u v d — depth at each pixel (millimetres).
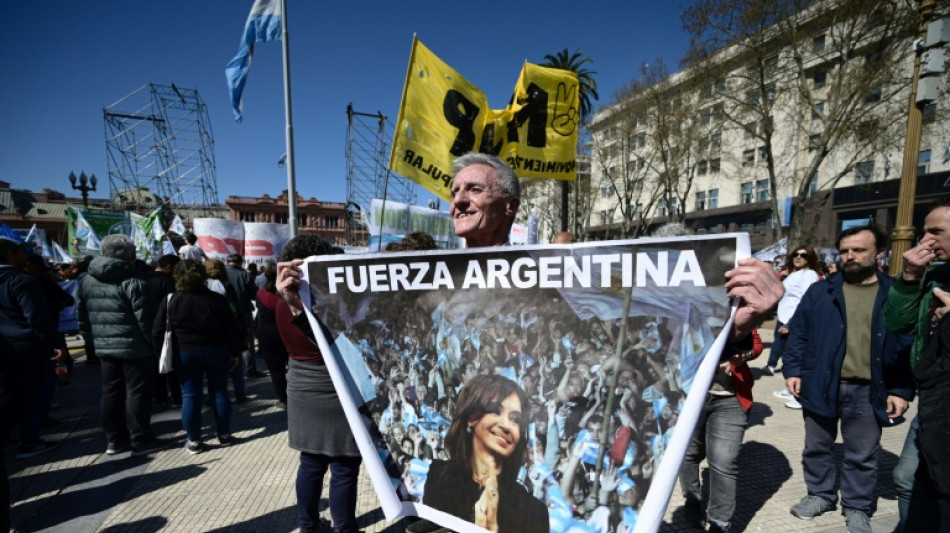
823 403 2561
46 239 13492
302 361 2064
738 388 2311
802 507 2639
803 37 13992
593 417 1263
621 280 1225
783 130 25391
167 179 24906
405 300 1520
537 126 4648
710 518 2375
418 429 1521
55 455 3629
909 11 12078
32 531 2568
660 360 1180
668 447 1151
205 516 2703
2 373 2410
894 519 2607
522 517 1351
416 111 3984
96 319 3488
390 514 1517
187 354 3566
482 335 1413
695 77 16469
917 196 21516
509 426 1372
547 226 40656
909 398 2248
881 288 2393
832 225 24953
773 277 1063
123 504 2852
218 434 3814
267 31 7285
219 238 11055
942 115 15438
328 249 2311
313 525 2201
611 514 1231
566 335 1296
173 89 24312
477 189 1717
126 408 3715
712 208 32156
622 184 37000
